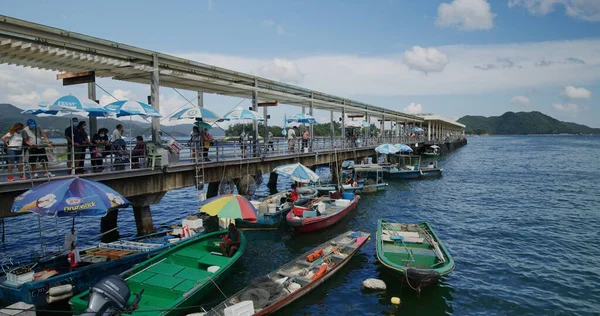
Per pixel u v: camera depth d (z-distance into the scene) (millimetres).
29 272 9633
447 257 11812
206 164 18234
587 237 17703
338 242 14148
